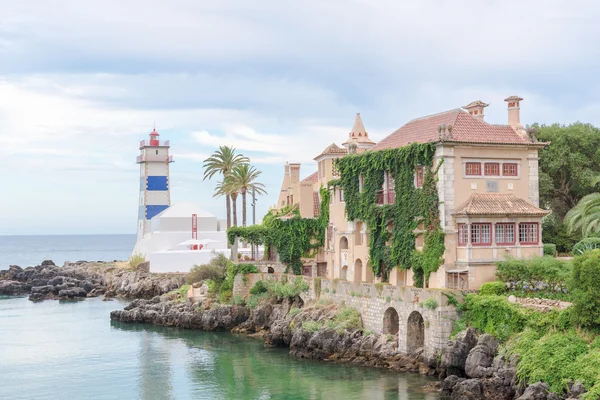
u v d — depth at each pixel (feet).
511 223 233.35
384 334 235.61
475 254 227.61
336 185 304.09
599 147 312.71
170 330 319.68
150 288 429.79
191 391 215.31
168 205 551.59
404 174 250.57
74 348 283.38
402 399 190.60
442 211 231.71
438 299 209.77
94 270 533.55
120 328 329.11
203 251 447.01
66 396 214.90
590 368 162.20
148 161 548.72
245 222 417.49
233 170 421.59
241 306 314.55
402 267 251.60
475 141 235.40
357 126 337.52
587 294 175.52
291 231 341.62
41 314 382.42
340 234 297.74
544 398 164.04
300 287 288.10
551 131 315.37
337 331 243.40
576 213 264.93
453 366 198.80
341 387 207.41
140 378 233.55
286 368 235.61
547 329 184.14
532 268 214.69
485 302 200.23
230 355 259.60
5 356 271.08
